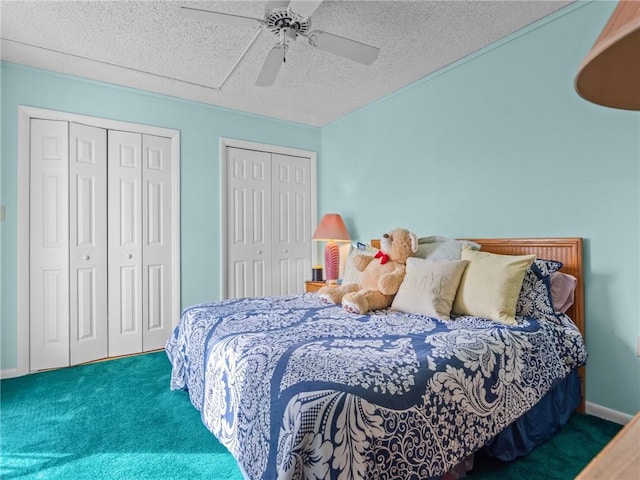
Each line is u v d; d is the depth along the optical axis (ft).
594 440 5.62
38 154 8.98
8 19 6.94
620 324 6.24
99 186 9.80
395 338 4.91
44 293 9.05
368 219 11.74
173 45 7.94
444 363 4.14
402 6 6.64
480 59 8.36
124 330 10.16
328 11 6.75
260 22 5.79
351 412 3.23
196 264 11.24
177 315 10.88
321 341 4.76
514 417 4.62
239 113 12.06
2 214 8.48
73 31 7.36
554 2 6.67
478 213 8.45
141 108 10.36
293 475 3.06
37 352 8.93
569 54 6.86
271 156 12.82
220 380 5.01
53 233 9.16
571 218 6.86
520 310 6.17
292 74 9.42
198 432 5.97
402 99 10.39
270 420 3.67
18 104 8.67
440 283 6.33
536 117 7.37
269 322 5.94
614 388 6.29
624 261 6.20
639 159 6.04
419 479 3.52
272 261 12.80
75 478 4.84
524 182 7.58
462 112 8.77
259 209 12.55
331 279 11.85
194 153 11.23
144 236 10.46
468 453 4.02
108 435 5.88
